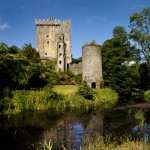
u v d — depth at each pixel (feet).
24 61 120.47
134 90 181.16
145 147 43.62
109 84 173.58
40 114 94.58
